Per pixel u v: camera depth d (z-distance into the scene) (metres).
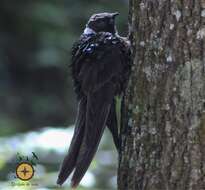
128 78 9.24
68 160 9.16
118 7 33.22
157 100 8.86
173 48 8.73
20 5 33.69
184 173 8.64
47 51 32.44
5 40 33.62
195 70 8.62
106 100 9.34
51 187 13.02
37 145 15.69
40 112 31.25
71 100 32.12
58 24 33.09
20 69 33.38
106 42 9.38
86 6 33.69
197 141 8.58
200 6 8.59
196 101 8.60
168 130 8.74
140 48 9.09
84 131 9.30
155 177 8.82
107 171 14.99
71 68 9.80
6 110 30.98
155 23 8.88
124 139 9.26
